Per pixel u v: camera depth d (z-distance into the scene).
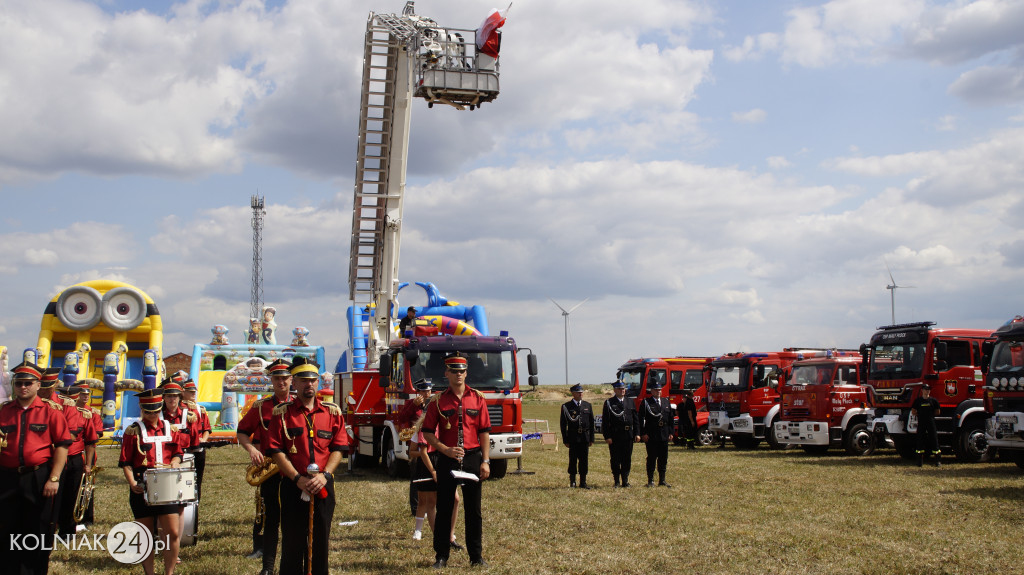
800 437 23.41
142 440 7.89
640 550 9.39
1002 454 19.72
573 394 15.75
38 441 7.34
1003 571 8.19
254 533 9.18
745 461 21.11
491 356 17.20
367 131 23.48
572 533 10.50
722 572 8.26
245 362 26.20
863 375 21.22
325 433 7.09
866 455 22.58
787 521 11.29
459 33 20.98
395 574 8.35
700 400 30.20
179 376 8.41
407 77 22.92
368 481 17.00
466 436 8.80
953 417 19.44
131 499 7.87
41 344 26.89
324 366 30.95
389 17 21.78
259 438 7.45
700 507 12.63
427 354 17.05
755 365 27.05
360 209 24.31
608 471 18.91
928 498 13.34
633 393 30.05
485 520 11.54
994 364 17.14
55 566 8.70
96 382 24.69
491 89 20.81
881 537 10.05
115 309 27.56
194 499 7.85
